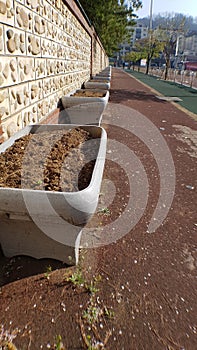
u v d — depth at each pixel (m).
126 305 1.60
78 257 1.90
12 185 1.68
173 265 1.94
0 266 1.81
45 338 1.39
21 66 2.47
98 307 1.57
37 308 1.54
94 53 11.45
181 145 4.77
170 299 1.66
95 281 1.75
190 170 3.67
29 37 2.64
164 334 1.45
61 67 4.33
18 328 1.43
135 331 1.45
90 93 5.39
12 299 1.59
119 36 19.89
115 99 9.83
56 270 1.80
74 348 1.35
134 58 46.44
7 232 1.73
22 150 2.12
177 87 16.19
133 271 1.86
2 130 2.12
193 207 2.74
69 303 1.58
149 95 11.77
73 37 5.40
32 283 1.69
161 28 27.20
